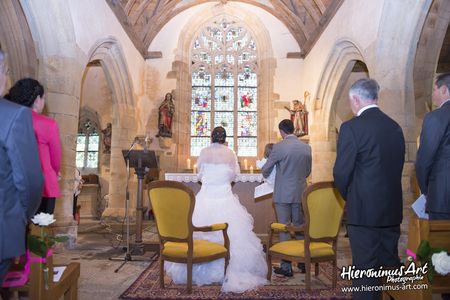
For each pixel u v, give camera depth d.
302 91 12.32
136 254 5.40
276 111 12.21
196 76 12.91
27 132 1.80
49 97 6.31
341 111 11.80
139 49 11.52
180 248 3.59
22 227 1.83
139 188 5.45
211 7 12.77
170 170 11.62
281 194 4.08
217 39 13.09
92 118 13.05
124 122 10.58
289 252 3.62
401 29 6.01
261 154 12.13
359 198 2.38
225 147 4.24
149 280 4.00
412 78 6.06
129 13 10.52
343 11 8.34
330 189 3.44
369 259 2.32
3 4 5.84
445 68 9.80
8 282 2.11
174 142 11.90
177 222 3.48
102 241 6.91
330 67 9.92
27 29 6.20
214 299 3.31
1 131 1.74
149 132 11.84
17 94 2.96
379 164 2.37
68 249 5.98
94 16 7.67
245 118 12.73
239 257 3.86
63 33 6.44
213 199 4.07
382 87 6.23
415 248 2.08
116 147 10.45
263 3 12.66
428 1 5.61
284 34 12.68
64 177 6.29
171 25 12.58
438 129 2.49
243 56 13.05
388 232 2.38
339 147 2.46
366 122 2.43
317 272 4.17
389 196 2.36
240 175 5.84
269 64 12.46
